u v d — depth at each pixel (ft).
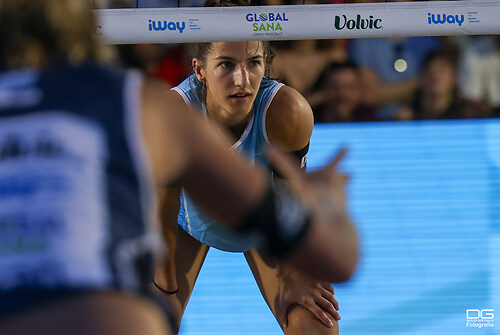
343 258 12.51
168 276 34.86
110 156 10.99
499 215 50.72
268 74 35.65
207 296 45.32
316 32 35.81
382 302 44.24
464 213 50.93
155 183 11.51
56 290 9.90
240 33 34.40
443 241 48.88
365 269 46.73
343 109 62.80
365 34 36.29
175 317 11.54
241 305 44.62
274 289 36.96
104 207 10.61
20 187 10.55
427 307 43.78
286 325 34.96
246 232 12.24
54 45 12.04
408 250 48.11
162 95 12.16
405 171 54.95
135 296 10.36
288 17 35.32
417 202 52.03
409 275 46.32
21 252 10.16
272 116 33.81
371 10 36.24
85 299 9.86
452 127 60.49
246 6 34.88
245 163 12.39
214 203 12.14
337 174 13.58
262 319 43.47
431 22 36.68
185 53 36.45
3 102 11.39
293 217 12.17
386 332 41.73
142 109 11.60
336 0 59.26
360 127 60.75
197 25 34.78
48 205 10.41
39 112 11.18
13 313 9.78
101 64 12.12
